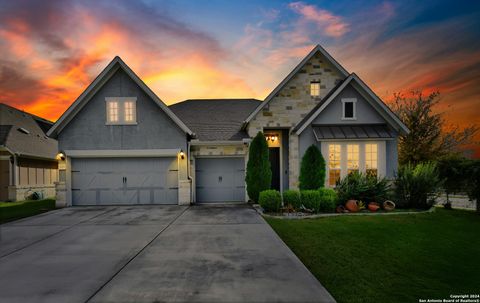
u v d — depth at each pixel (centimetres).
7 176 1739
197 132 1452
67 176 1296
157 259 555
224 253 589
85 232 791
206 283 436
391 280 481
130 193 1318
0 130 1805
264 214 1048
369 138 1216
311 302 376
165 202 1319
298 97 1412
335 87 1384
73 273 488
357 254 610
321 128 1284
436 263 567
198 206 1261
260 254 581
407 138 2070
